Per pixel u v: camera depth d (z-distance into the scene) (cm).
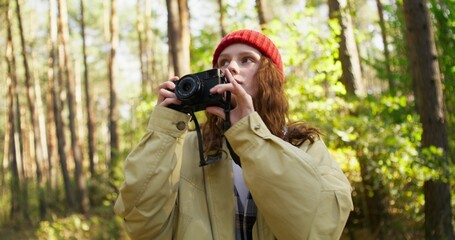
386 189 627
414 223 625
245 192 162
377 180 572
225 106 156
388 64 866
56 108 1880
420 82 546
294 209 142
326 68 605
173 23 644
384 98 621
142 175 152
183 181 163
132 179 152
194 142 175
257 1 748
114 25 1909
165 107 159
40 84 3114
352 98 636
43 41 3116
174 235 160
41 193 1841
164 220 156
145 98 635
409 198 631
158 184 152
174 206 162
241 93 152
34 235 1326
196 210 158
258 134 148
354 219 663
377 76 906
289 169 143
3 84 3228
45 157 3028
